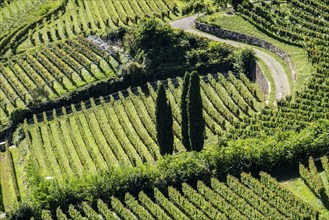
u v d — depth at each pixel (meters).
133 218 92.75
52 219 98.25
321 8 147.62
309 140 96.88
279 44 141.25
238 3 156.88
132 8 174.88
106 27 166.38
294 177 95.25
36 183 105.81
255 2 158.50
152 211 94.06
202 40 149.00
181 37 149.00
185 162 99.31
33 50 164.75
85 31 166.88
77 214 95.50
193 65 144.25
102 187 100.12
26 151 130.12
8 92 149.38
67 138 130.62
